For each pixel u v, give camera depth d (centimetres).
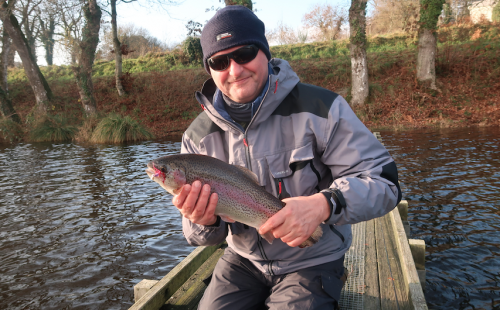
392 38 3225
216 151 219
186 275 336
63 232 655
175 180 179
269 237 179
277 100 196
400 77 2231
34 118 2192
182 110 2475
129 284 476
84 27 2266
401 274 333
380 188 179
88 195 882
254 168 204
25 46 2400
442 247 529
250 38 193
